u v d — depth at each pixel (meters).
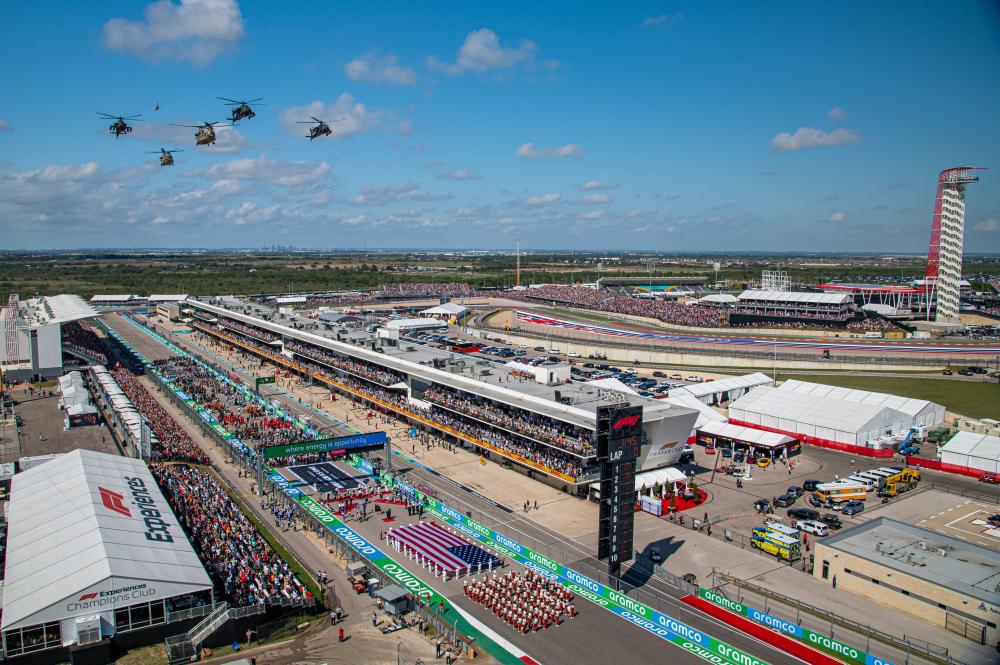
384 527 78.56
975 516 82.38
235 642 55.72
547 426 96.62
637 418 63.59
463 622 58.56
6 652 51.75
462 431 108.62
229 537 72.44
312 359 160.62
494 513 82.81
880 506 86.12
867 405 117.88
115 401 129.00
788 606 61.69
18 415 131.00
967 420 117.75
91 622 53.81
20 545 63.78
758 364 169.62
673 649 54.75
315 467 100.25
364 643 55.56
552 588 63.88
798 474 99.31
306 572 68.00
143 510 72.75
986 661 52.19
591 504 86.38
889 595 61.88
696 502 87.19
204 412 128.62
